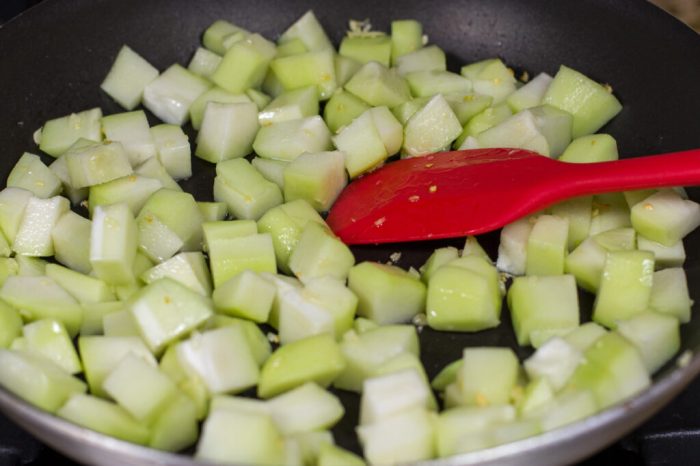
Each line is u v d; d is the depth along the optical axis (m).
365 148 0.51
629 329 0.44
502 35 0.56
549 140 0.52
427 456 0.41
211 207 0.50
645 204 0.47
